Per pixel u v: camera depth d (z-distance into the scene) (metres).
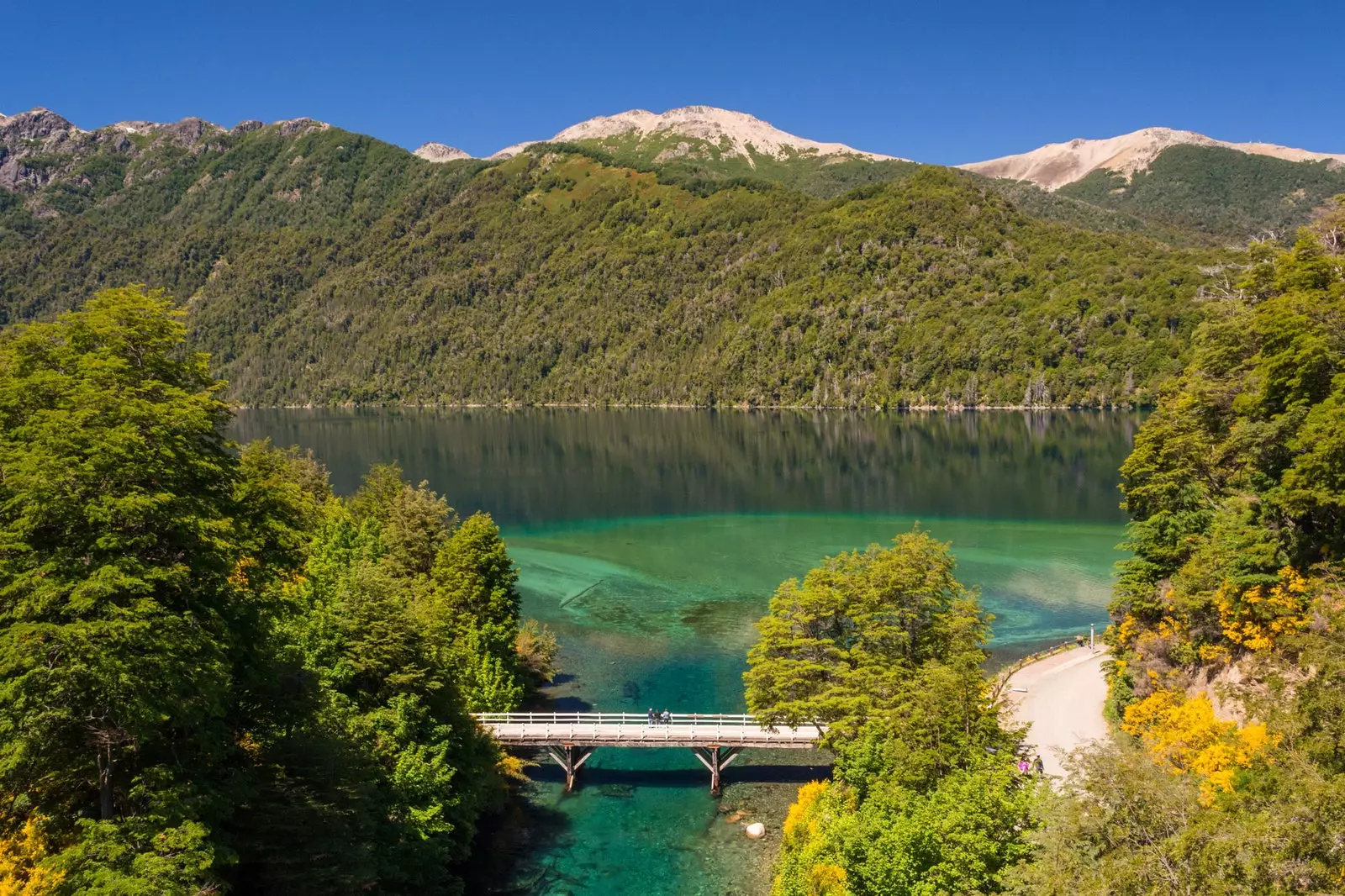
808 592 39.84
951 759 29.17
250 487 30.09
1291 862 17.38
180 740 24.92
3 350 25.41
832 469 152.12
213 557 25.45
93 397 22.89
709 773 44.81
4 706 20.45
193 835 20.70
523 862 36.81
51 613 21.77
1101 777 22.08
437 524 58.62
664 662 62.12
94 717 21.81
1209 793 22.98
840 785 36.69
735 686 57.38
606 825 39.91
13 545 21.28
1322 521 36.41
